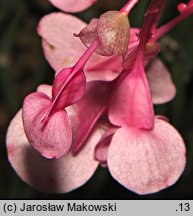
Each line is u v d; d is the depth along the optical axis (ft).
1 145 0.74
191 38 0.64
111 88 0.37
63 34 0.39
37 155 0.37
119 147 0.35
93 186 0.65
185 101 0.67
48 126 0.30
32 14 0.78
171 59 0.63
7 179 0.73
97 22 0.31
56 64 0.39
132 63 0.36
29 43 0.90
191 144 0.64
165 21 0.62
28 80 0.89
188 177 0.65
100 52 0.31
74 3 0.38
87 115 0.37
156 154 0.35
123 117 0.36
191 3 0.38
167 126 0.37
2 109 0.85
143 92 0.36
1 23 0.74
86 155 0.38
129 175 0.34
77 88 0.31
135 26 0.60
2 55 0.74
